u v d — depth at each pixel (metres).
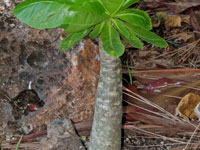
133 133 1.06
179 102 1.10
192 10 1.40
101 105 0.86
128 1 0.75
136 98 1.08
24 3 0.70
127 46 1.27
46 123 1.02
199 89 1.10
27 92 1.04
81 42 0.97
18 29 0.97
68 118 1.02
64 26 0.77
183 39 1.37
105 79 0.83
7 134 1.03
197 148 1.00
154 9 1.52
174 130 1.05
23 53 0.98
